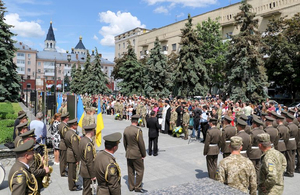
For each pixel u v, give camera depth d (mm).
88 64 53031
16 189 3328
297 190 6234
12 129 10781
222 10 43094
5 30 26391
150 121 9492
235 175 3461
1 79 25078
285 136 6984
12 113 17109
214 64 32250
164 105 15234
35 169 4188
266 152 3953
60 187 6410
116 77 50031
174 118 13781
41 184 4379
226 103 16141
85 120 9938
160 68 30484
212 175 6574
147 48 64250
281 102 32531
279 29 28875
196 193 2379
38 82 21594
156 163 8656
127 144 6246
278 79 28266
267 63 28609
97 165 3918
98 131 8859
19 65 93438
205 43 31922
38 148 6180
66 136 6160
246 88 21859
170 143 12078
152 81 31172
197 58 26375
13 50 27062
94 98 29906
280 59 26812
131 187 6215
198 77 25938
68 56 28078
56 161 8250
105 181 3873
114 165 3865
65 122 7230
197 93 25953
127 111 21844
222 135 6641
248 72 21547
